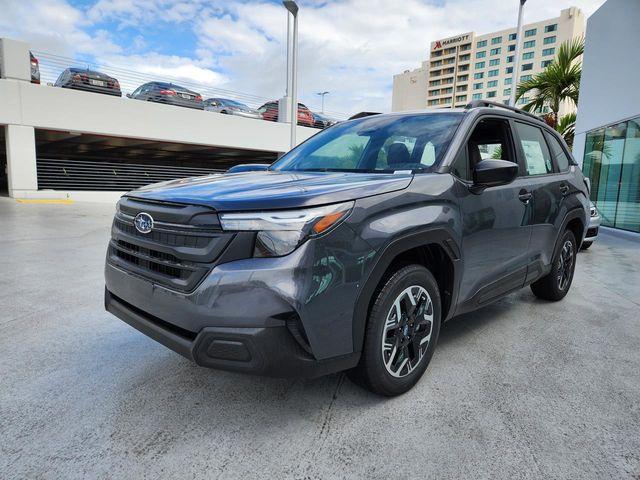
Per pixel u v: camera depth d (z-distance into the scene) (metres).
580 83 13.42
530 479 1.73
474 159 2.82
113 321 3.43
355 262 1.93
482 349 3.00
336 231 1.87
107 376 2.51
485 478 1.73
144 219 2.07
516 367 2.73
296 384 2.44
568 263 4.21
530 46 110.38
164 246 1.96
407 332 2.29
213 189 2.10
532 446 1.93
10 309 3.69
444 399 2.32
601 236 9.97
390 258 2.06
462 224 2.50
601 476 1.75
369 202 2.02
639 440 2.00
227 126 18.95
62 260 5.76
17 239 7.38
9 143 14.11
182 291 1.88
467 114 2.89
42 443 1.89
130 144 19.31
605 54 11.60
